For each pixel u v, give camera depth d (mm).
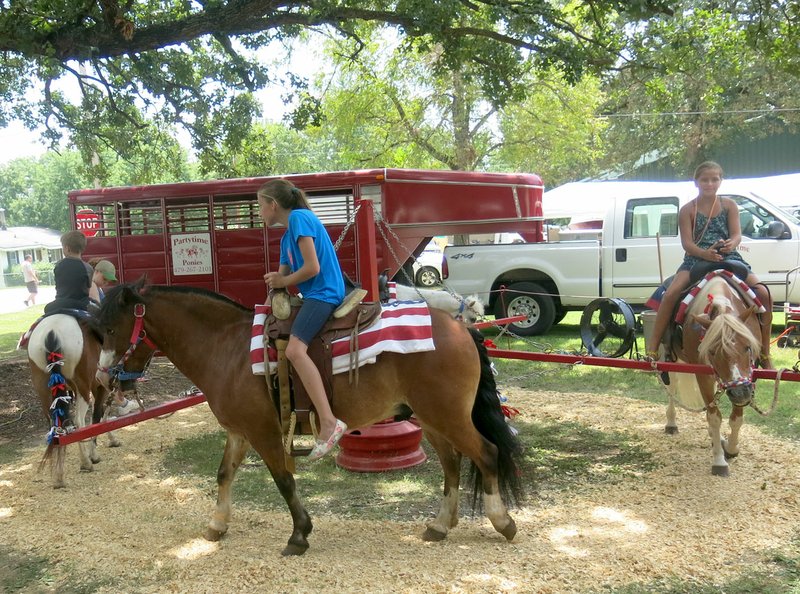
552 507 5215
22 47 9203
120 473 6508
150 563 4508
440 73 11414
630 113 31297
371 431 6254
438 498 5578
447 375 4320
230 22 10008
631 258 12352
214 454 7027
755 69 27000
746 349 5133
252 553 4594
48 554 4730
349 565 4316
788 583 3961
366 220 7391
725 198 5965
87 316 6383
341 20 11227
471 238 18422
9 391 9938
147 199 10312
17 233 60969
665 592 3896
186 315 4781
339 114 22234
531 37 10750
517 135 23516
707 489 5422
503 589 3939
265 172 13852
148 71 11930
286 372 4328
